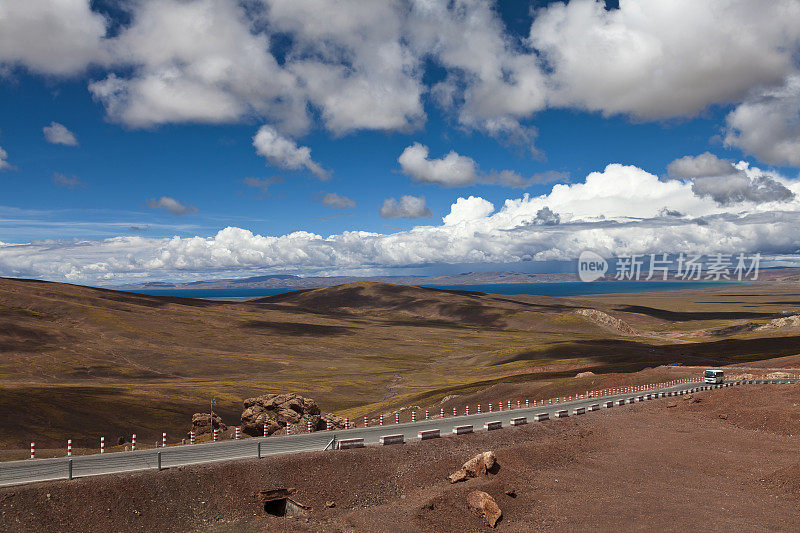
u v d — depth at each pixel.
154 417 96.88
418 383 150.62
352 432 49.78
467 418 59.50
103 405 101.06
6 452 60.31
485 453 40.12
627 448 50.28
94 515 28.53
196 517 30.73
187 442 59.53
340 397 129.62
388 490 36.97
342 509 34.16
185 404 109.38
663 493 38.84
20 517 27.00
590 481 41.28
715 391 70.00
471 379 148.00
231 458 36.97
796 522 33.31
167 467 33.94
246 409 63.12
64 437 80.81
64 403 99.00
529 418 59.00
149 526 29.19
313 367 183.88
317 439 45.72
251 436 59.28
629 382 90.81
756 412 59.81
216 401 116.12
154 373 163.75
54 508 28.11
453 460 41.88
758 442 51.56
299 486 35.16
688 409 65.69
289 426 56.25
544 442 48.97
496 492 36.25
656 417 62.50
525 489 38.41
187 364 176.75
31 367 156.38
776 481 40.38
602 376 97.75
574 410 61.03
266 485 34.34
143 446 65.69
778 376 83.81
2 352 168.00
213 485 33.19
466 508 33.84
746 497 38.03
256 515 32.22
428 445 43.81
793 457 46.34
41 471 32.50
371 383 153.00
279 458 37.09
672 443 51.88
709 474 43.38
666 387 82.00
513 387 95.06
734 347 158.38
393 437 43.56
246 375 166.62
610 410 64.81
